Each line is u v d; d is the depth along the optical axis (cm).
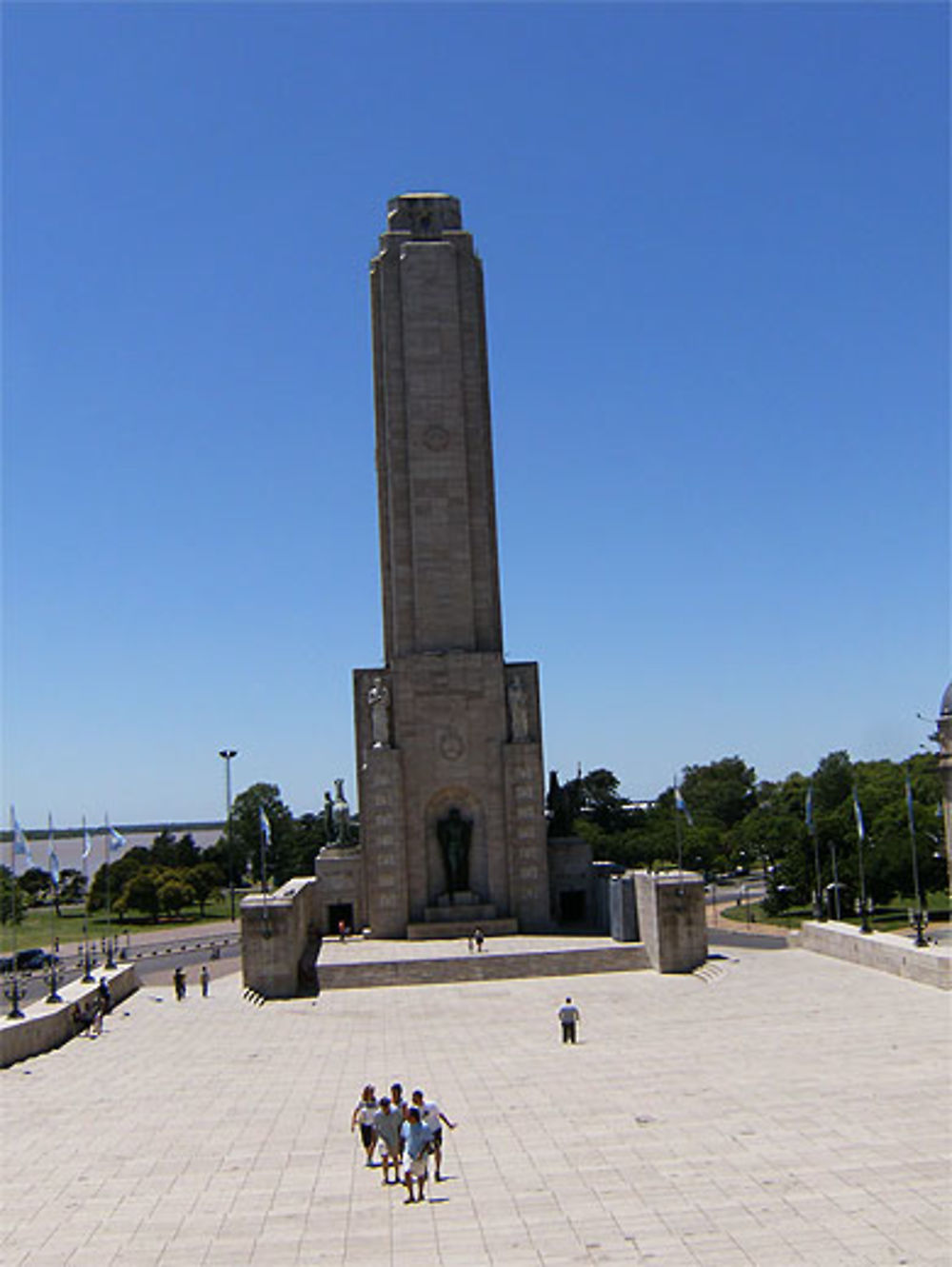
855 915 10062
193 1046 4894
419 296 8300
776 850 12012
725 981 5856
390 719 7981
